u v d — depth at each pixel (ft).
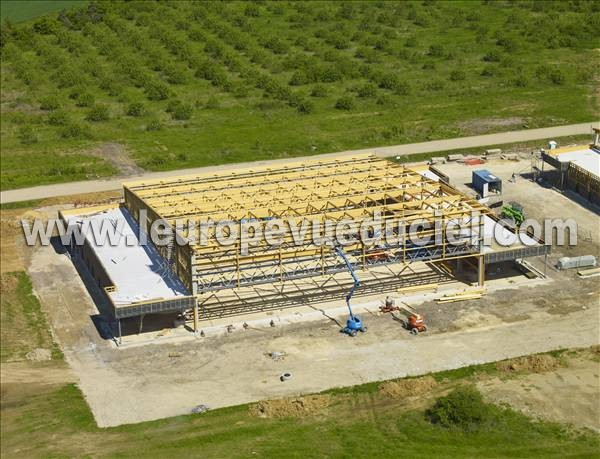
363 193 299.17
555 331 253.65
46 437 213.46
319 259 280.31
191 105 472.03
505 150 400.06
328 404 222.28
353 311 267.80
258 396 227.81
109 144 422.82
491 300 272.31
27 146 424.46
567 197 349.20
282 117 452.35
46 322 268.62
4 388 234.99
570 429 209.67
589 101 457.68
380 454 202.08
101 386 234.79
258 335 256.32
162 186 312.91
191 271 253.44
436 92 480.64
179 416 220.23
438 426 212.02
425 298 274.16
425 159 393.91
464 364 238.68
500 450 202.69
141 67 531.91
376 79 497.87
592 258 291.79
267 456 202.28
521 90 478.59
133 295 259.19
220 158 401.90
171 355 247.50
